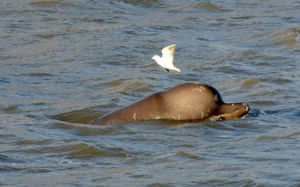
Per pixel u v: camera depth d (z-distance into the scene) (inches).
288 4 2397.9
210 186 929.5
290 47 1893.5
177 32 2057.1
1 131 1181.7
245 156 1043.3
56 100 1414.9
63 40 1932.8
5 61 1759.4
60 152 1085.1
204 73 1648.6
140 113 1241.4
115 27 2070.6
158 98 1250.0
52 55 1806.1
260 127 1202.0
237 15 2266.2
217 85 1537.9
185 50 1859.0
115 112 1253.7
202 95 1235.9
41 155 1074.7
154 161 1039.0
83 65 1720.0
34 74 1641.2
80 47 1866.4
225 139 1141.7
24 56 1803.6
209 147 1098.1
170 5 2370.8
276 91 1457.9
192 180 948.0
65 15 2178.9
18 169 1015.0
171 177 961.5
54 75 1635.1
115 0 2357.3
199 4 2361.0
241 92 1473.9
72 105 1368.1
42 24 2078.0
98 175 981.2
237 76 1625.2
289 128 1189.1
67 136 1160.2
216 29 2106.3
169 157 1051.3
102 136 1167.0
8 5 2252.7
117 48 1855.3
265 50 1868.8
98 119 1253.1
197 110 1233.4
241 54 1801.2
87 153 1080.8
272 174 954.7
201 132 1178.6
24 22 2094.0
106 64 1736.0
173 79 1589.6
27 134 1165.7
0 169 1011.9
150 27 2097.7
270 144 1102.4
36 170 1010.1
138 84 1520.7
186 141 1135.0
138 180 955.3
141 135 1165.7
